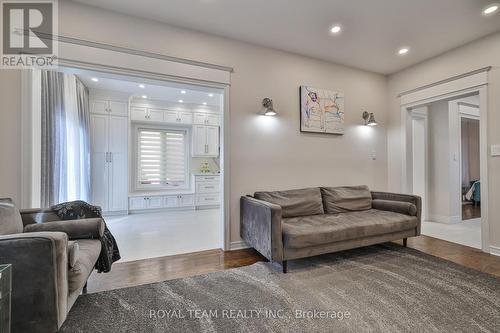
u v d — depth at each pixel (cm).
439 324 148
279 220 222
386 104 407
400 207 302
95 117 471
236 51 299
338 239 240
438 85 336
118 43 245
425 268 232
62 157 319
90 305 171
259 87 312
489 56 285
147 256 271
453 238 333
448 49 321
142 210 522
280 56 325
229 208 293
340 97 364
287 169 330
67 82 342
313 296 182
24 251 126
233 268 237
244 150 304
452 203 425
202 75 280
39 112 238
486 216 281
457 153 435
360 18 256
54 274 129
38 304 126
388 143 407
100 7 238
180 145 605
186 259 262
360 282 204
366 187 354
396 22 263
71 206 211
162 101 559
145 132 570
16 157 217
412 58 348
